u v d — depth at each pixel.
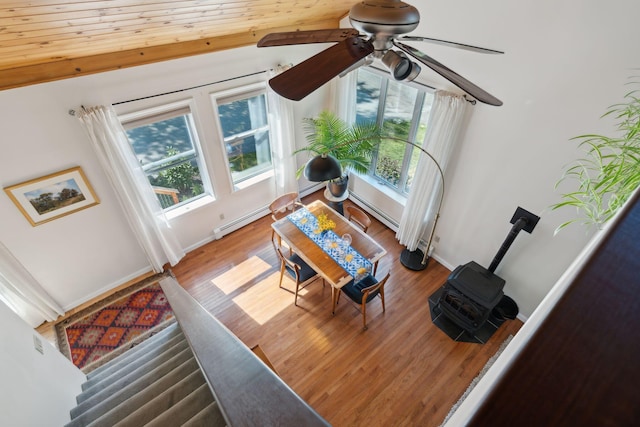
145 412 2.18
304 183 5.96
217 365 1.92
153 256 4.48
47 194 3.43
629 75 2.45
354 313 4.20
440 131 3.73
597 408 0.24
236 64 4.09
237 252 5.02
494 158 3.54
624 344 0.30
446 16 3.32
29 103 3.02
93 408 2.38
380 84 4.68
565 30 2.63
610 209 1.89
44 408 2.12
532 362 0.30
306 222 4.29
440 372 3.63
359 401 3.41
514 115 3.21
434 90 3.76
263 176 5.30
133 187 3.87
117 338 3.98
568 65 2.71
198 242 5.07
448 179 4.12
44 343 2.54
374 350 3.82
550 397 0.27
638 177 1.67
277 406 1.53
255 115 4.77
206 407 2.00
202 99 4.05
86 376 2.98
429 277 4.64
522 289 3.88
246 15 3.38
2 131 2.99
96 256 4.12
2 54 2.52
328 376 3.60
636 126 1.96
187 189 4.72
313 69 1.40
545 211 3.32
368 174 5.57
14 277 3.58
